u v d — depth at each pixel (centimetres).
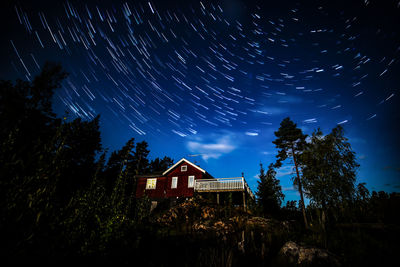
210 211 1445
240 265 588
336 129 1372
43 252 261
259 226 1130
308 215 1561
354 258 609
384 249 641
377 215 1074
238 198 2272
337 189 1235
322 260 604
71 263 305
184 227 1048
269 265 625
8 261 223
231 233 955
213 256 584
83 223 363
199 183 2016
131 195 567
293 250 672
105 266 365
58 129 306
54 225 283
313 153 1373
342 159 1288
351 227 930
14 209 238
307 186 1341
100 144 2497
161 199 2238
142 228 568
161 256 513
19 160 244
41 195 273
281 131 2316
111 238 412
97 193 434
